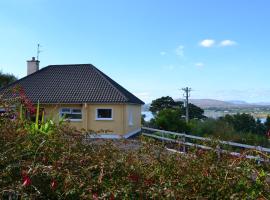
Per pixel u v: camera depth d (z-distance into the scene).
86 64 33.19
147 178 3.41
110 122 28.41
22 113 5.14
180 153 4.02
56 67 33.25
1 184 3.20
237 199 3.23
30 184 3.15
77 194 3.20
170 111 31.55
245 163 3.73
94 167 3.42
